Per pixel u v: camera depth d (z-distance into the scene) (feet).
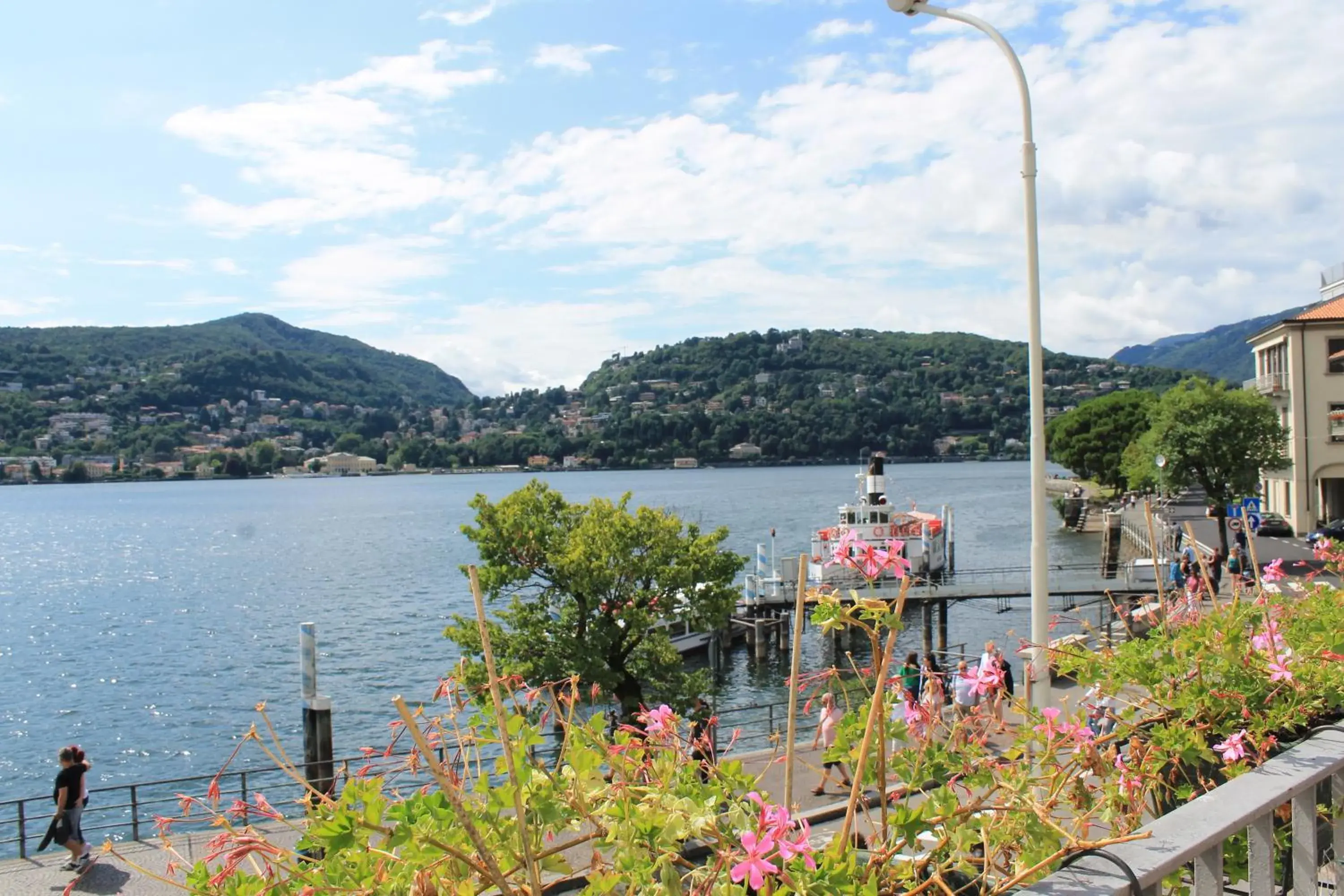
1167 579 97.25
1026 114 45.24
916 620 201.57
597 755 10.75
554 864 10.28
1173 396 183.62
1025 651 21.44
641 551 117.91
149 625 246.27
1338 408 202.49
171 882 13.00
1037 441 44.21
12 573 365.40
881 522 213.66
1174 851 10.05
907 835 11.26
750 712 135.54
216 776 12.92
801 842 9.50
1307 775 12.28
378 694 163.84
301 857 10.82
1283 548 171.83
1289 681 16.39
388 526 558.97
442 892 9.77
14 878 54.80
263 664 194.49
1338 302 213.25
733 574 112.57
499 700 9.83
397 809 9.80
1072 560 276.62
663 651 108.88
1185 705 16.61
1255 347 238.48
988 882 11.88
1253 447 176.04
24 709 165.37
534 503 109.40
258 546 453.17
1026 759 14.56
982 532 400.06
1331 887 15.80
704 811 10.14
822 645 182.09
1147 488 214.90
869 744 11.14
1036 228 45.24
